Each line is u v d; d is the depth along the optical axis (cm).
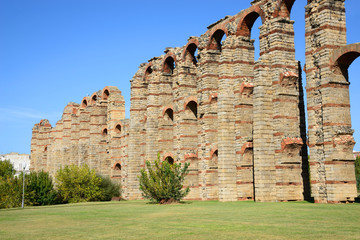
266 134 4500
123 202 5888
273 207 3606
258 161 4475
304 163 4594
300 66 4750
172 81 6925
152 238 2148
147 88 7788
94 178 7462
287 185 4403
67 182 7344
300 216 2859
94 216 3484
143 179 4984
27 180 7025
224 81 5122
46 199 7031
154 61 7225
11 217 3669
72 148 10275
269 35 4600
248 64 5131
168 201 4828
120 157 8512
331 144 3822
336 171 3791
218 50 5666
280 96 4472
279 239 1980
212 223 2647
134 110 7725
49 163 11806
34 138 13412
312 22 4103
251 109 5084
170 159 6706
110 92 8844
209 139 5488
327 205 3578
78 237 2288
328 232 2134
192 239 2069
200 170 5619
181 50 6384
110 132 8750
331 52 3928
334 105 3875
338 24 4012
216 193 5484
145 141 7412
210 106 5528
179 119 6188
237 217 2944
